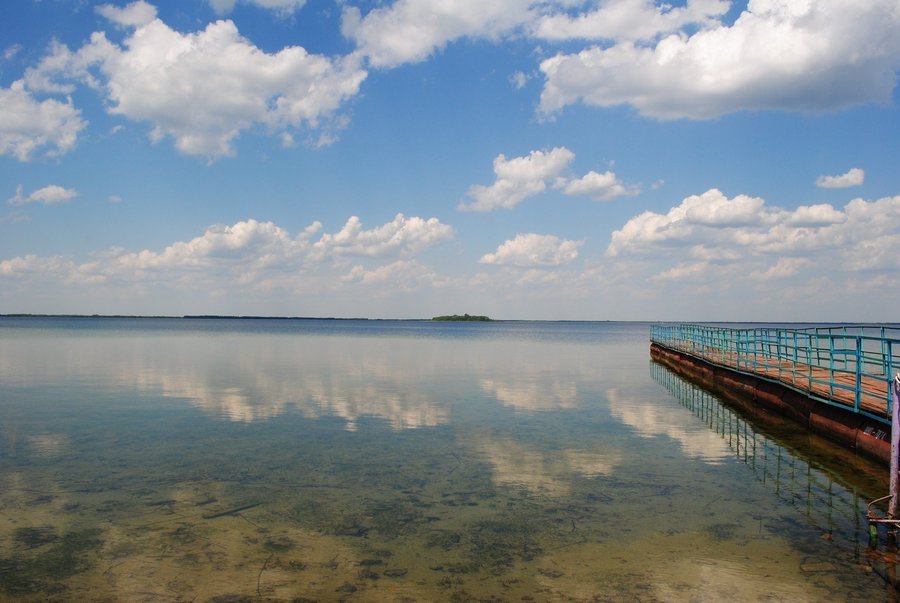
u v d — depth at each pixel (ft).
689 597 22.40
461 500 33.99
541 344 251.80
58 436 51.57
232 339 263.70
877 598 22.25
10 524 30.12
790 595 22.50
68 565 25.25
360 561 25.70
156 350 173.17
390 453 45.47
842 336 45.80
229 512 31.91
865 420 42.11
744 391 70.08
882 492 35.45
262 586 23.32
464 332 488.85
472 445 48.32
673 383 95.04
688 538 28.27
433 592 22.86
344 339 284.00
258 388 85.30
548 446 47.96
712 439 50.70
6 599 22.35
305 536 28.50
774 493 35.32
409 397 76.84
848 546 27.25
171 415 62.34
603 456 44.50
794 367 57.06
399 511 32.12
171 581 23.75
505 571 24.71
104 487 36.45
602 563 25.45
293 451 46.09
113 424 57.16
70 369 112.57
